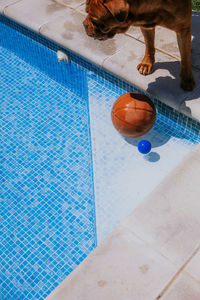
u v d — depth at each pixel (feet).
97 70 12.98
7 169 12.36
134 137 10.99
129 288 7.65
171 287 7.56
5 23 15.78
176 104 10.61
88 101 13.28
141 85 11.32
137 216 8.71
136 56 12.06
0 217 11.36
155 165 11.19
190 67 10.34
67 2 14.80
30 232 10.92
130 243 8.28
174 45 12.05
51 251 10.48
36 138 12.91
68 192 11.44
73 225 10.80
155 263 7.92
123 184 11.12
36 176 12.00
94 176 11.53
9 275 10.25
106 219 10.66
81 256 10.25
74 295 7.71
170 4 8.21
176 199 8.86
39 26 13.91
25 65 15.47
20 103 14.07
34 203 11.45
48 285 9.93
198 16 12.67
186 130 11.35
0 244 10.84
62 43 13.19
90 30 8.22
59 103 13.70
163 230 8.39
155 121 11.88
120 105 10.64
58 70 14.51
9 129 13.37
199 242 8.14
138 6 7.82
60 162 12.14
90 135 12.44
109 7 7.38
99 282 7.81
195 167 9.38
